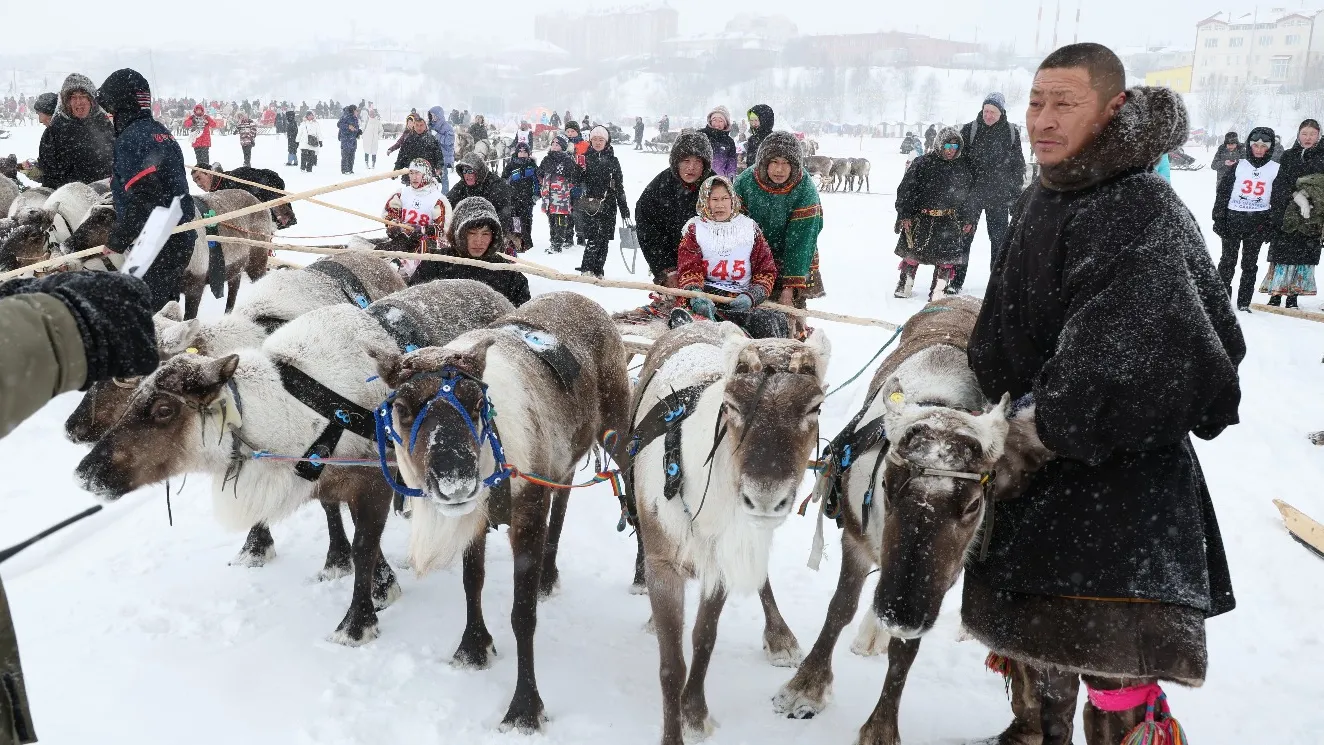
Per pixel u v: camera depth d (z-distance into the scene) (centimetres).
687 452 369
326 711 399
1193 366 273
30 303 165
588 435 485
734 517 363
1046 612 298
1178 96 288
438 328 508
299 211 1888
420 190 980
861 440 375
